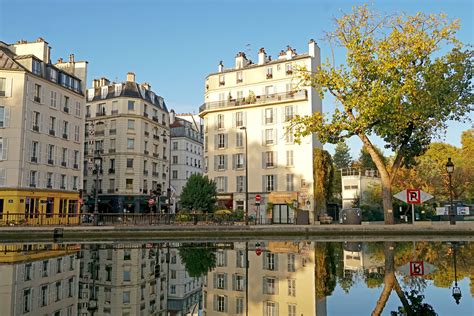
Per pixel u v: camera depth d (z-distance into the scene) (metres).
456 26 23.95
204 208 37.91
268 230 24.62
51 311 6.62
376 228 23.66
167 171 66.56
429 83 23.39
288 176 43.75
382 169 25.97
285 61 45.31
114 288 9.19
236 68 49.25
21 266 11.21
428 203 41.44
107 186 57.69
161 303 7.73
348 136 25.73
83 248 17.44
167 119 67.62
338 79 25.03
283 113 44.69
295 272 9.75
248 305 6.86
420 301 6.18
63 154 43.62
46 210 40.41
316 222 41.47
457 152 53.50
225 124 47.78
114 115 58.12
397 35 23.91
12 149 37.19
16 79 38.03
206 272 10.50
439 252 13.38
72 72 47.22
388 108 23.03
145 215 30.12
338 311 5.71
